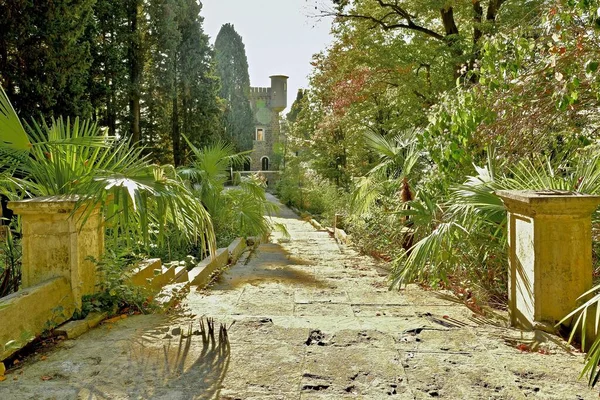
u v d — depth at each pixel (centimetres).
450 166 504
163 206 337
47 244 329
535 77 431
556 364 263
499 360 271
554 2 412
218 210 954
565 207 300
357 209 789
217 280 582
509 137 466
